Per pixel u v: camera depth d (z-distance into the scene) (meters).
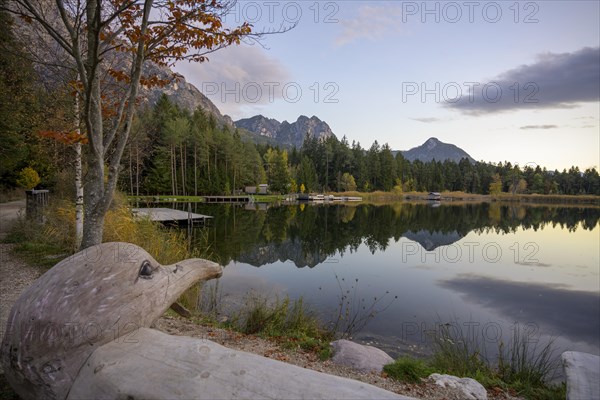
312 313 6.25
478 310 8.00
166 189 46.59
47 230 8.58
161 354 1.66
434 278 10.82
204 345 1.69
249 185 67.38
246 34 3.70
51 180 17.45
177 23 3.52
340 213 36.97
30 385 1.82
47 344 1.79
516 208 52.47
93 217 3.41
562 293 9.60
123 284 2.04
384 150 87.81
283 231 20.70
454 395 3.20
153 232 8.49
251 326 4.93
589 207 57.91
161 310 2.25
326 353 4.00
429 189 96.25
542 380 4.11
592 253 16.02
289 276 10.12
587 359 1.47
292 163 92.38
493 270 12.28
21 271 6.04
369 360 3.80
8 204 16.59
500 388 3.76
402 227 25.36
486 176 96.56
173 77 4.43
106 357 1.71
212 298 6.72
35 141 14.96
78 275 1.97
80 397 1.61
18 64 10.21
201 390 1.43
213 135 56.41
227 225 21.53
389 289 9.37
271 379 1.46
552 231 24.41
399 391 3.20
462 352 4.71
